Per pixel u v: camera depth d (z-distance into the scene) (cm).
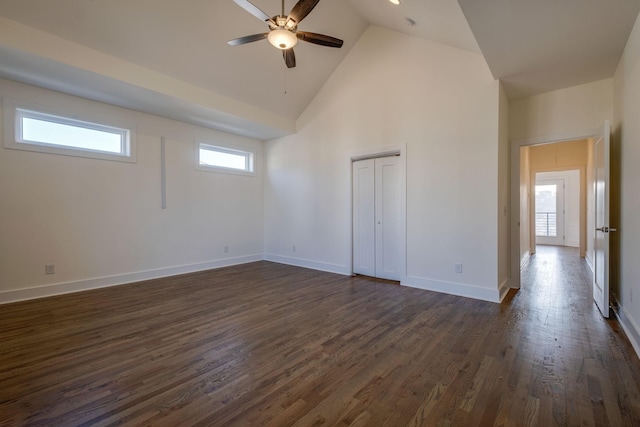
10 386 181
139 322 283
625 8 212
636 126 238
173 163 481
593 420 150
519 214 394
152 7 308
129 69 345
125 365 206
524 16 223
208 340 245
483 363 207
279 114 525
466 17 226
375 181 456
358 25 436
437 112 379
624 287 272
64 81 340
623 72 276
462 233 362
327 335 254
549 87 353
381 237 452
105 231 412
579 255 649
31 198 355
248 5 253
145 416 155
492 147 340
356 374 194
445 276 377
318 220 525
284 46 283
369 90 448
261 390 178
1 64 301
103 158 409
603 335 250
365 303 338
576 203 840
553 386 179
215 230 539
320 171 520
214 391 177
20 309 318
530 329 263
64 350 228
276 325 276
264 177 620
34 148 356
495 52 275
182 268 493
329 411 159
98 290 392
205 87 417
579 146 636
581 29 239
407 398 169
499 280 350
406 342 240
